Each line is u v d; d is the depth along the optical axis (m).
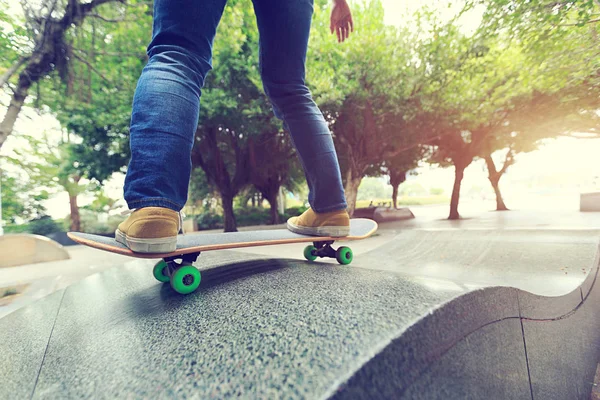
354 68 8.56
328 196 1.36
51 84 6.75
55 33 5.32
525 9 5.05
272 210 19.69
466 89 8.66
